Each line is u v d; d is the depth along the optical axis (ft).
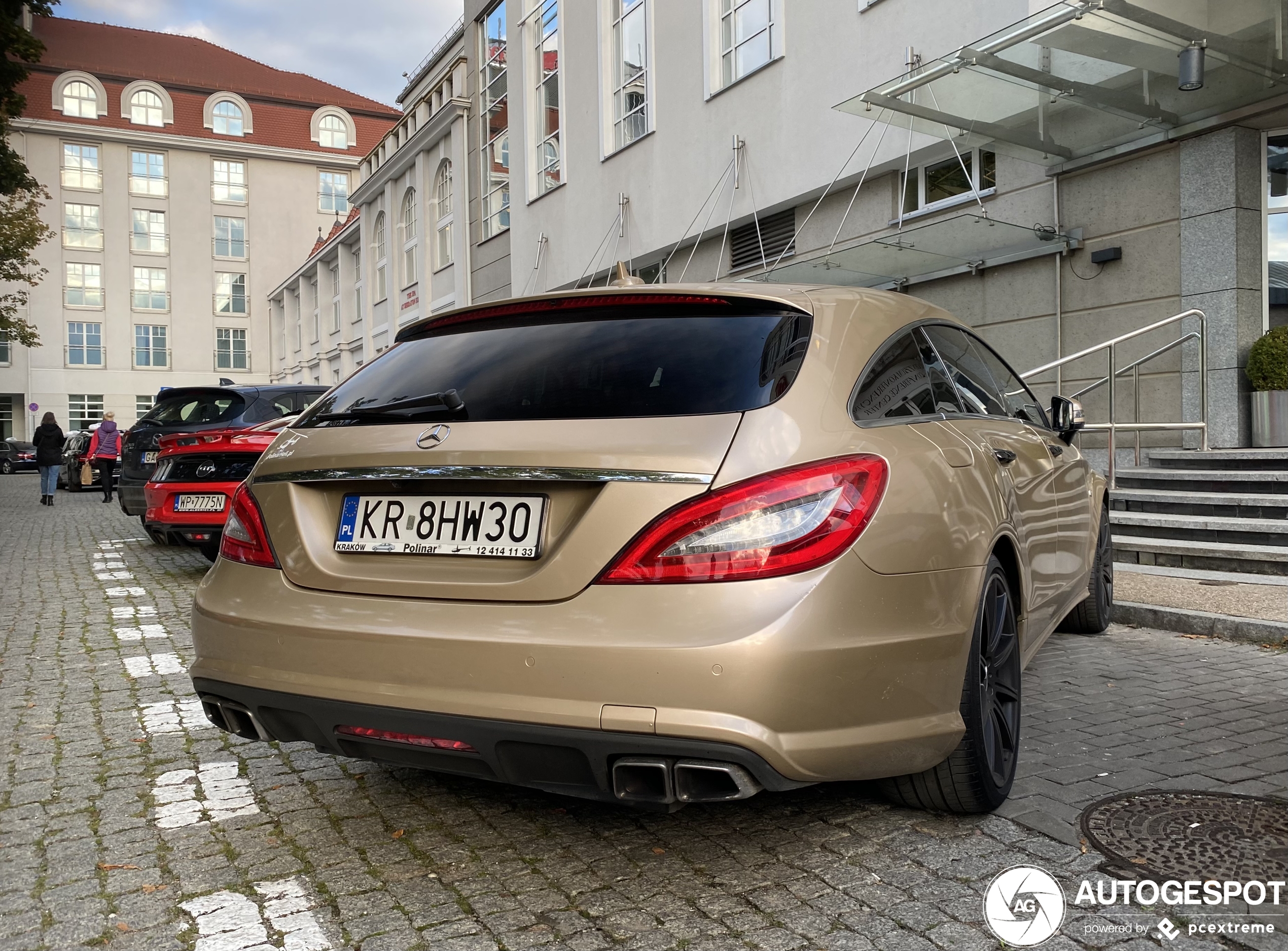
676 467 7.48
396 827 9.96
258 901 8.36
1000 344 35.91
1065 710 13.37
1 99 57.06
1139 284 31.30
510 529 8.02
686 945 7.52
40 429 63.72
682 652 7.16
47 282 186.39
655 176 56.90
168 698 15.21
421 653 7.88
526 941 7.62
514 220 76.95
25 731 13.48
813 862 8.87
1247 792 10.23
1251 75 26.50
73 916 8.14
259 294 200.54
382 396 9.47
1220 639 17.71
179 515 26.86
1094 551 16.92
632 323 9.07
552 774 7.72
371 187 113.70
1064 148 32.22
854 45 41.14
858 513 7.76
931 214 39.01
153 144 192.03
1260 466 26.55
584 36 64.75
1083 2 23.30
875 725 7.86
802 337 8.68
